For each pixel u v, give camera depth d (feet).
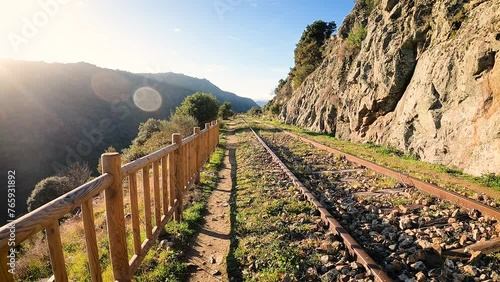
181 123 64.90
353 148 41.47
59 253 5.82
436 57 34.55
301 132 69.87
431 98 33.04
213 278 10.40
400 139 37.91
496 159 23.36
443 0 35.91
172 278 10.24
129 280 8.84
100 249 12.32
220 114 147.23
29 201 47.42
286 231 13.09
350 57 62.54
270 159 31.09
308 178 22.97
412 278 9.16
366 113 49.37
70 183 49.62
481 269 9.66
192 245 12.92
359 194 18.48
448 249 11.02
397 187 20.12
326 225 13.48
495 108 24.81
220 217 16.08
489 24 27.35
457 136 28.37
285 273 9.77
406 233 12.55
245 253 11.65
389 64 42.86
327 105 69.00
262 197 18.12
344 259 10.44
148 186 11.19
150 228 11.32
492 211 13.85
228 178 24.95
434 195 17.75
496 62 25.55
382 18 49.83
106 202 8.02
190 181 19.80
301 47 142.82
